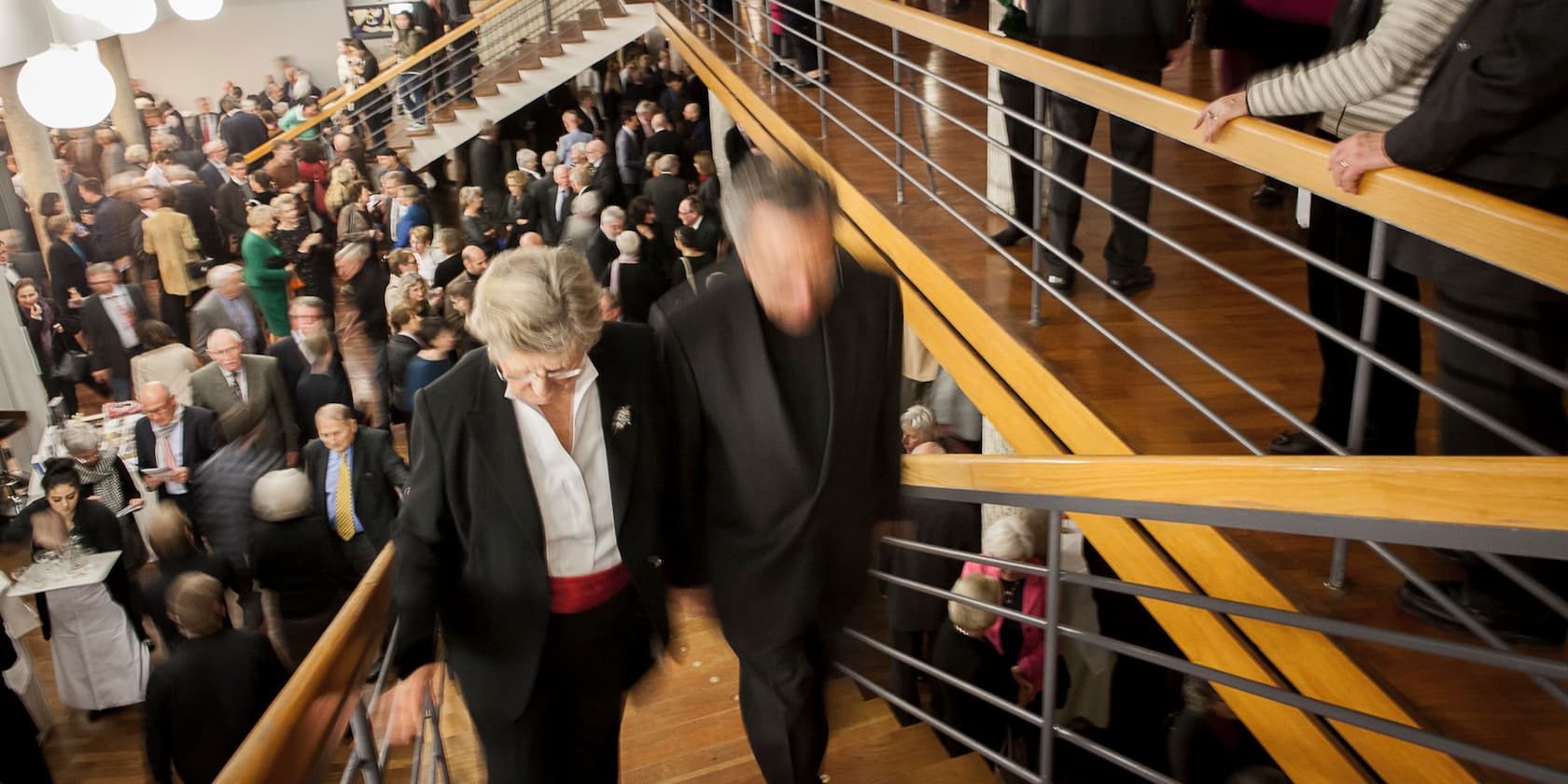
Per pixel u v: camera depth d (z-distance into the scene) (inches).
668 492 73.9
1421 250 76.9
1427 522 50.6
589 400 66.7
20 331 288.7
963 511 140.3
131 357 293.3
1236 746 119.6
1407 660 76.2
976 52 128.8
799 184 67.2
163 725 125.5
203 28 543.2
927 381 214.2
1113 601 144.6
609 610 72.1
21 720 154.0
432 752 79.2
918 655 148.5
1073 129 131.6
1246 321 125.2
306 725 46.4
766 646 79.4
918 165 188.1
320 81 565.0
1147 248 135.1
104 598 187.5
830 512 74.6
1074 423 112.0
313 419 220.4
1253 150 85.0
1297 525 58.6
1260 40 145.3
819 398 71.2
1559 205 70.9
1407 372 70.4
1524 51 64.1
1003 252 125.4
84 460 205.3
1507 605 75.0
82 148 389.1
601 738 76.9
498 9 426.0
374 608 60.3
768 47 237.1
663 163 280.7
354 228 338.0
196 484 186.2
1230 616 90.4
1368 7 91.6
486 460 65.2
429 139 415.8
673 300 71.6
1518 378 74.8
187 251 322.3
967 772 109.7
